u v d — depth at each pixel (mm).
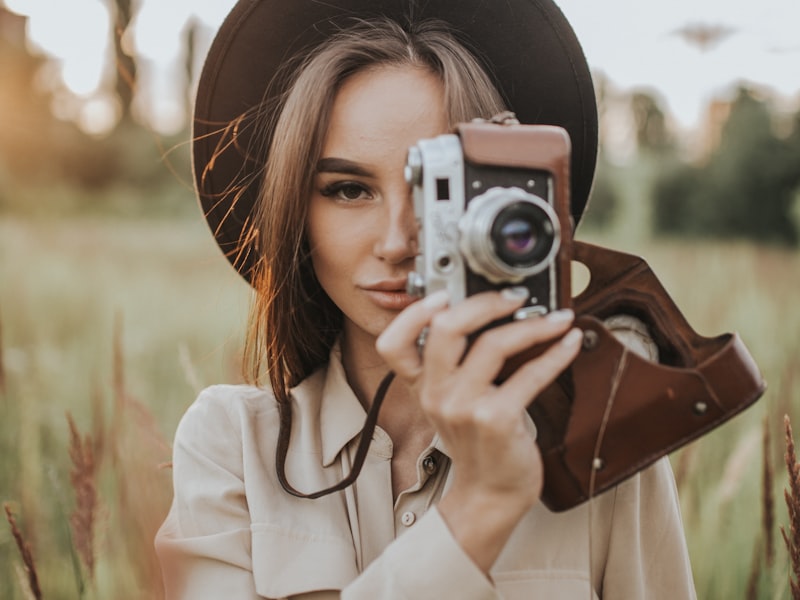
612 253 1185
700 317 4129
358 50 1268
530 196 1008
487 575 1042
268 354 1438
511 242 996
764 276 5527
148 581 2090
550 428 1105
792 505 1488
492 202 995
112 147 18203
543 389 1048
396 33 1327
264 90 1541
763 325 3691
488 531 1027
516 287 1034
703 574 2143
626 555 1271
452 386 999
